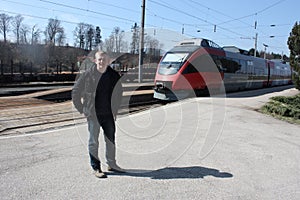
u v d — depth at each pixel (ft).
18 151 16.72
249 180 13.50
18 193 11.37
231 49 72.38
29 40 162.91
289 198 11.76
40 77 92.12
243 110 35.60
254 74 74.13
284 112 33.06
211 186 12.69
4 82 81.71
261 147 19.22
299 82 48.24
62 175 13.33
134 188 12.25
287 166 15.58
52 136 20.38
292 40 47.75
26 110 31.17
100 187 12.23
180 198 11.46
